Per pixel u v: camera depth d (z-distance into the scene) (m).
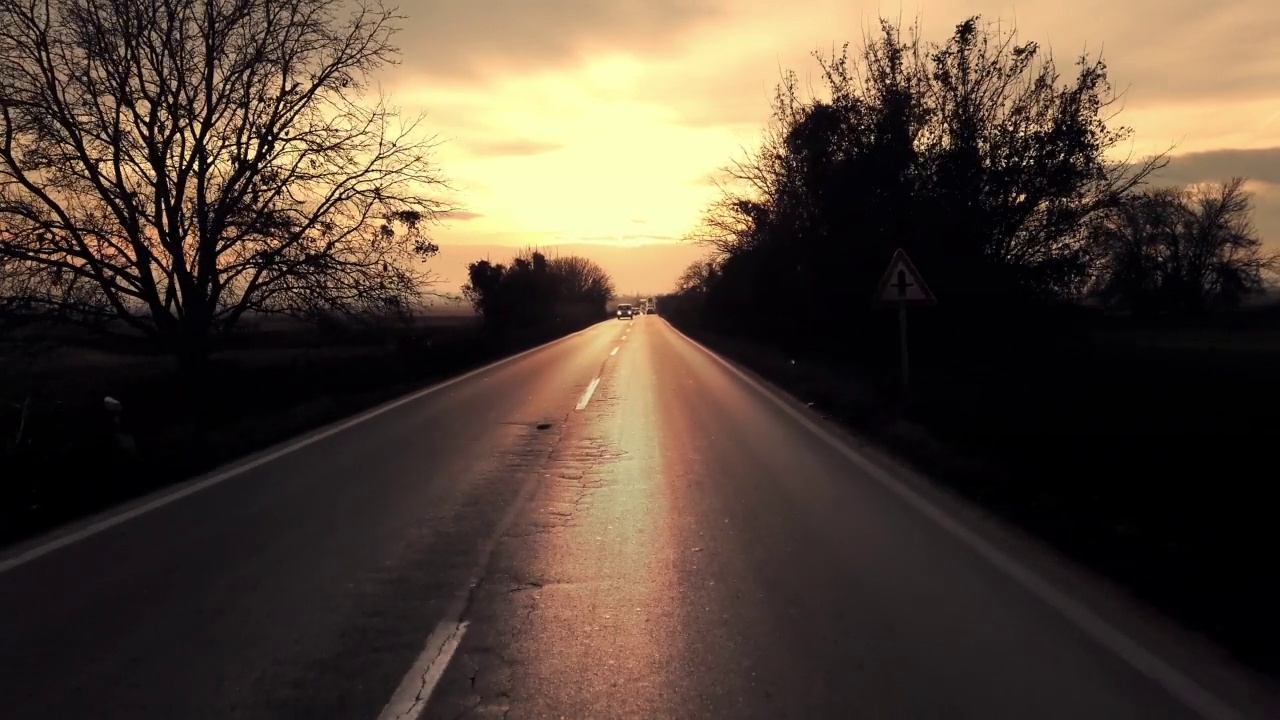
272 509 9.27
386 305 23.12
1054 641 5.38
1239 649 5.15
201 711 4.67
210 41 20.69
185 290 21.27
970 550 7.37
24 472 10.37
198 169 21.08
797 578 6.72
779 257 32.44
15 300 19.41
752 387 21.84
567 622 5.90
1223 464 9.92
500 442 13.55
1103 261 25.20
